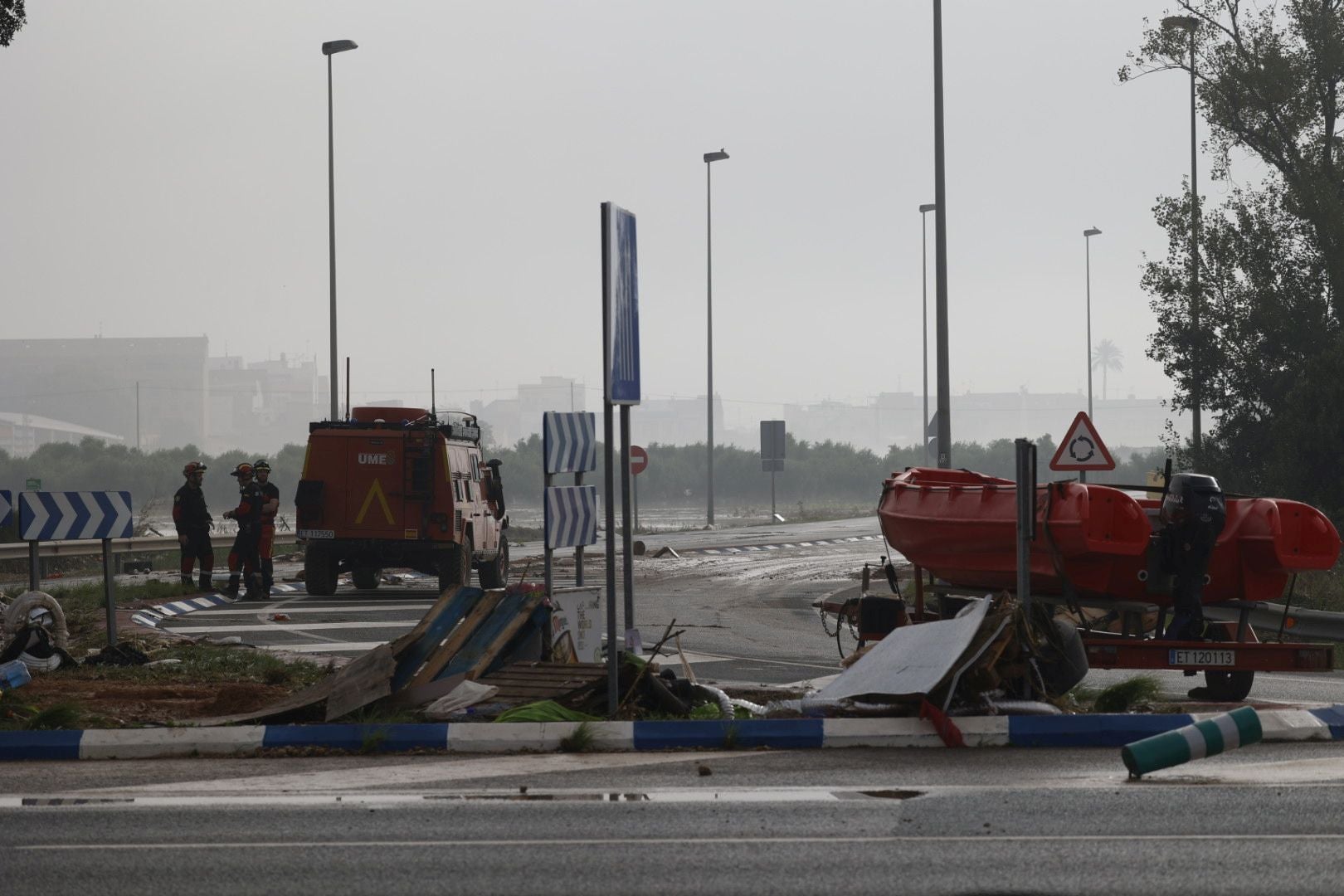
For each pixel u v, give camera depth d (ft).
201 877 31.50
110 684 64.54
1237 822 36.60
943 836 35.17
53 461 525.34
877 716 51.83
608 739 49.21
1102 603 64.90
